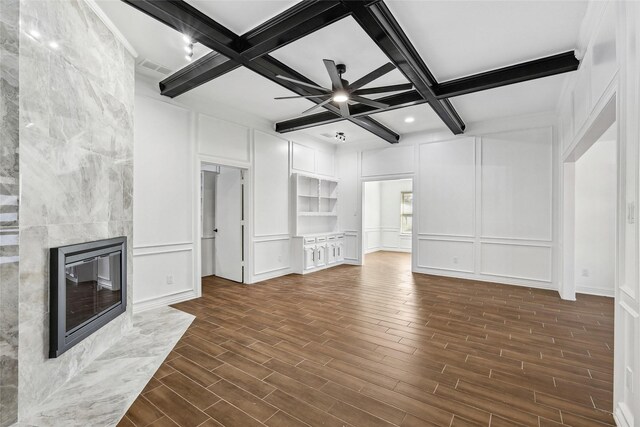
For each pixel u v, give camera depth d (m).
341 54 3.15
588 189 4.68
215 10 2.46
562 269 4.35
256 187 5.27
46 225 1.99
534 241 4.96
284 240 5.88
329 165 7.07
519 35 2.78
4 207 1.73
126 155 2.95
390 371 2.33
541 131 4.89
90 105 2.41
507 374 2.29
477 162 5.45
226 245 5.52
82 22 2.32
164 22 2.42
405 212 9.80
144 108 3.70
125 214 2.95
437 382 2.18
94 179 2.47
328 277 5.70
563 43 2.89
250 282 5.16
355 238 7.00
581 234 4.72
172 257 4.02
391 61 2.93
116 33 2.75
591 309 3.82
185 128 4.17
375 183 10.02
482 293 4.57
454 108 4.68
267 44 2.70
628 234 1.69
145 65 3.43
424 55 3.12
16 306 1.77
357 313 3.66
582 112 3.00
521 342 2.85
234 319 3.45
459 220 5.65
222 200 5.57
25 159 1.83
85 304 2.38
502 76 3.39
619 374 1.76
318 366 2.41
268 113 5.07
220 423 1.77
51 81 2.03
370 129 5.41
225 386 2.14
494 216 5.30
